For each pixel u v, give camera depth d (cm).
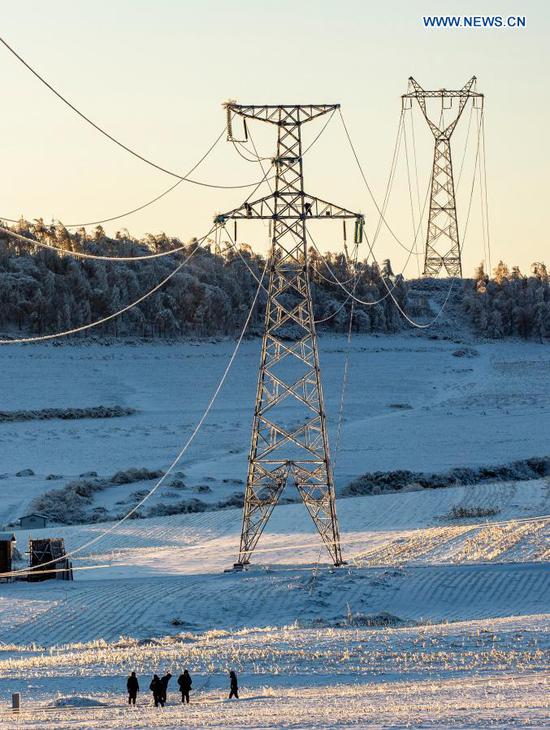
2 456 14962
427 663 4744
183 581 7394
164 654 5272
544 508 9938
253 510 7744
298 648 5269
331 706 3628
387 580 7044
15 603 7044
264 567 7681
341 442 15250
